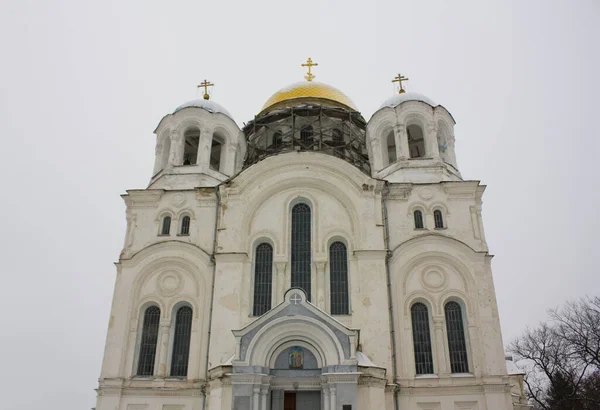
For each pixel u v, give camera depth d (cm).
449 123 3678
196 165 3456
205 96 4031
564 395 4572
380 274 2912
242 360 2398
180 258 3086
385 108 3641
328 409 2327
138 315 2997
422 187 3234
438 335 2862
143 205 3288
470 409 2694
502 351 2786
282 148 3828
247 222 3130
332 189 3183
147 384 2816
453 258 3022
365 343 2752
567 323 4747
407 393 2727
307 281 2998
